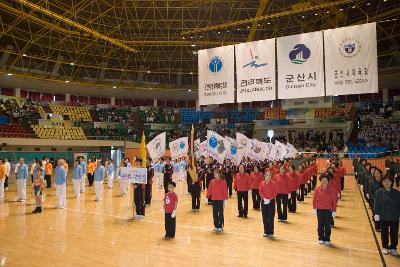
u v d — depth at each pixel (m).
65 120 36.72
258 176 11.99
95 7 32.31
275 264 6.32
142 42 35.00
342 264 6.32
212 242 7.77
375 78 11.75
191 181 12.01
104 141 35.53
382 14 28.84
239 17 33.78
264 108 41.22
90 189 17.91
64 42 35.69
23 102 35.41
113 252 7.02
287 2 30.42
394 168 18.61
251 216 10.77
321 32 12.54
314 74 12.50
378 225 8.83
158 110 43.88
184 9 33.00
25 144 29.50
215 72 14.20
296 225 9.58
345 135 35.38
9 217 10.45
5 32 29.50
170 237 8.17
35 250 7.13
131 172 10.50
